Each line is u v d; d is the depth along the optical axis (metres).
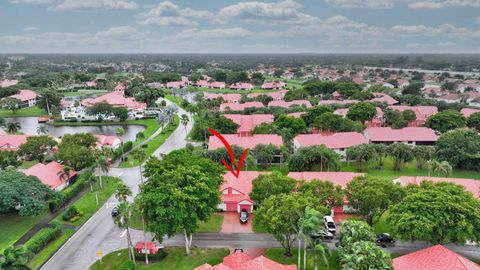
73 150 89.31
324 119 123.62
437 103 179.25
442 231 50.75
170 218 52.72
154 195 53.81
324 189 61.31
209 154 90.56
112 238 62.94
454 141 95.25
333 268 52.56
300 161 87.81
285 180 63.94
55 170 84.75
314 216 45.00
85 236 63.56
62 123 161.88
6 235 63.09
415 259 46.34
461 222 49.00
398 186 60.72
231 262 47.66
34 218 69.75
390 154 93.75
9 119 174.00
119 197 57.62
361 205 60.25
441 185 59.97
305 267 50.28
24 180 67.88
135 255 55.88
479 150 94.06
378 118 147.12
